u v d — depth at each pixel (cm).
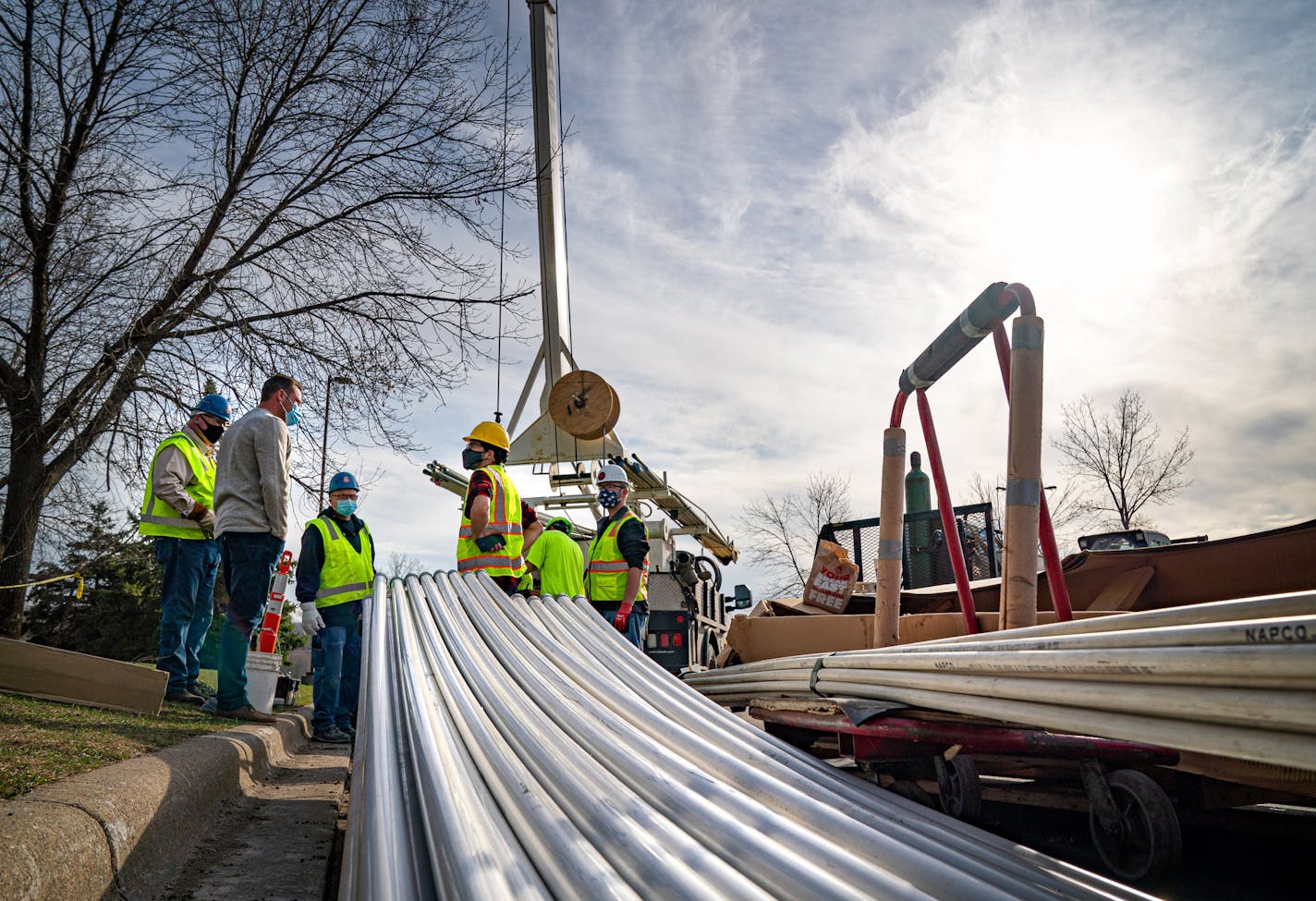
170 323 736
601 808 195
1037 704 196
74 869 196
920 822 216
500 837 185
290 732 588
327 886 260
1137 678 163
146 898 230
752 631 444
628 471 889
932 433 334
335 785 439
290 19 762
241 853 291
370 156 799
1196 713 150
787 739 389
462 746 257
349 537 667
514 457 943
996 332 286
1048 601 411
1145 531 674
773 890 165
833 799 227
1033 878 177
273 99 778
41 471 702
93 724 378
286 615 1748
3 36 670
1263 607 143
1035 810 405
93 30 693
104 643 1599
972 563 627
